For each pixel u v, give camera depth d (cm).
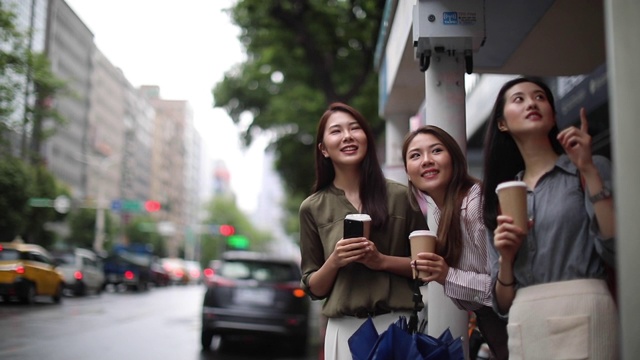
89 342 1002
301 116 2097
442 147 286
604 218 197
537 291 210
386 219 286
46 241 3353
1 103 2019
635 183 163
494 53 541
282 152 2284
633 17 168
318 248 301
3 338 993
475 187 279
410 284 283
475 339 470
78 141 7250
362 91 1678
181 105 13225
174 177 12812
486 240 265
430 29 373
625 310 162
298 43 1332
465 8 374
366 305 276
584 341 199
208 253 10219
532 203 219
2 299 1905
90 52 7625
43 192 3133
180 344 1052
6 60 1964
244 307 1001
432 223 368
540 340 205
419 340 245
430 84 403
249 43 1800
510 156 246
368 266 272
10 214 2717
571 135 204
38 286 1741
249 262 1045
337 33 1294
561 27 484
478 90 1218
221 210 10550
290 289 1011
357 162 295
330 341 289
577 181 216
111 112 8531
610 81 170
